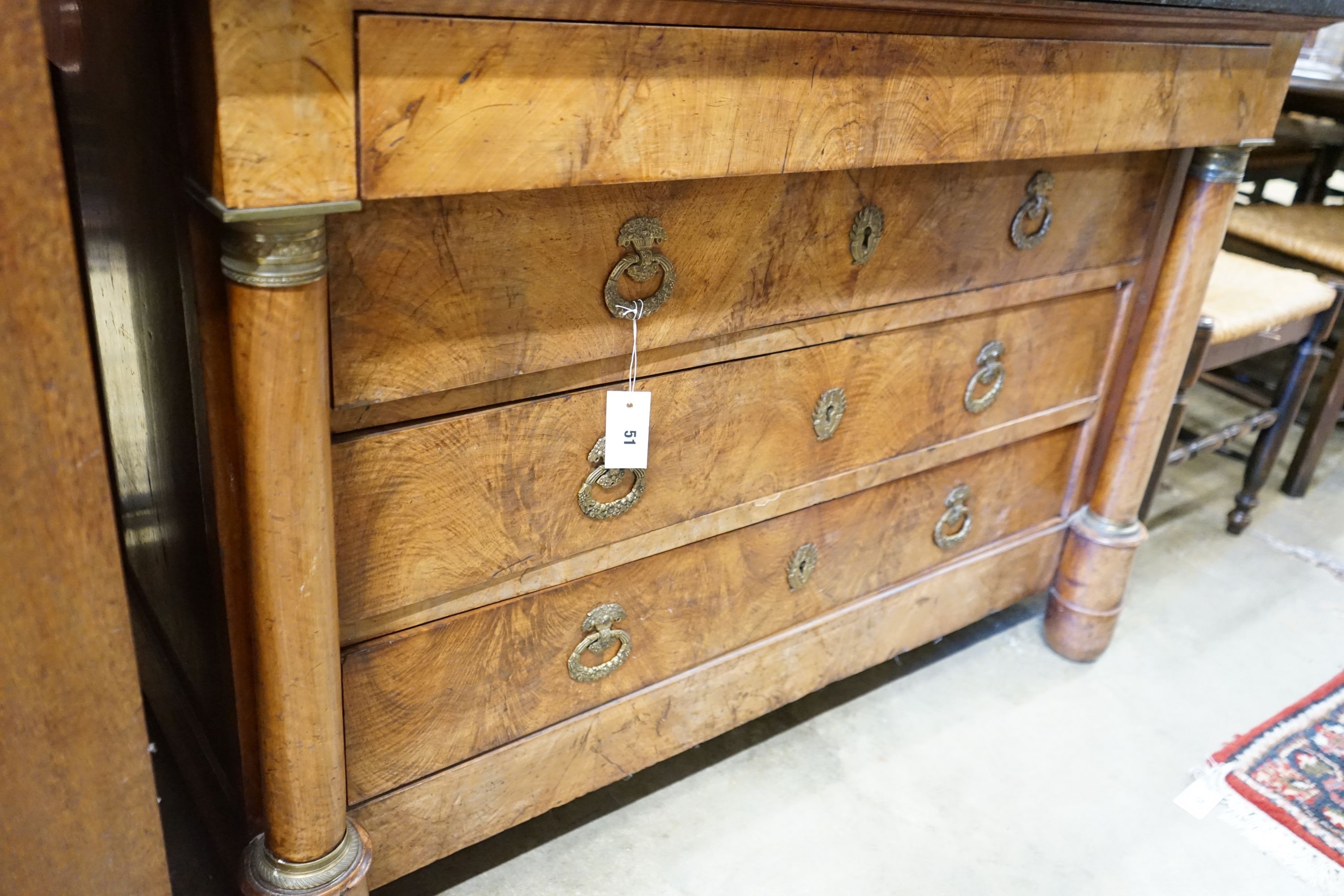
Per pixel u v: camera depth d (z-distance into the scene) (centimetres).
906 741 142
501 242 80
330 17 62
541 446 92
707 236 93
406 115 67
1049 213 122
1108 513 152
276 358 68
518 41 69
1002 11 91
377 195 68
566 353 88
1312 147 256
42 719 69
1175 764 142
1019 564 153
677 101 79
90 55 83
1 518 63
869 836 126
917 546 137
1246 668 163
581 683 107
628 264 88
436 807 101
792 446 113
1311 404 254
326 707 82
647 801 129
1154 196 133
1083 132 109
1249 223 217
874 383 117
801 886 118
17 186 57
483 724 101
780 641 125
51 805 72
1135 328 144
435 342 80
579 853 120
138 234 82
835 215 101
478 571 93
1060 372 139
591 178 77
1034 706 151
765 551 117
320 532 75
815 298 105
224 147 61
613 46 74
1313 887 124
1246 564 192
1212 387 229
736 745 139
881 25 87
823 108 87
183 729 113
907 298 114
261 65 60
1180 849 128
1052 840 128
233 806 100
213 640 91
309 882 88
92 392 63
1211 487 220
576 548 99
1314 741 148
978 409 131
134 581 123
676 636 114
